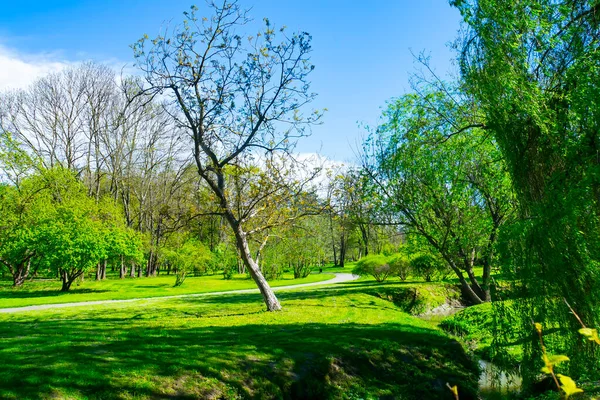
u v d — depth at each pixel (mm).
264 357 8594
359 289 24688
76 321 14242
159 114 42312
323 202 16875
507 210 17625
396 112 20172
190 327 12406
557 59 8320
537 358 8445
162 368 7305
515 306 8852
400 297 22594
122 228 33219
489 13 8781
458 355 11227
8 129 39062
